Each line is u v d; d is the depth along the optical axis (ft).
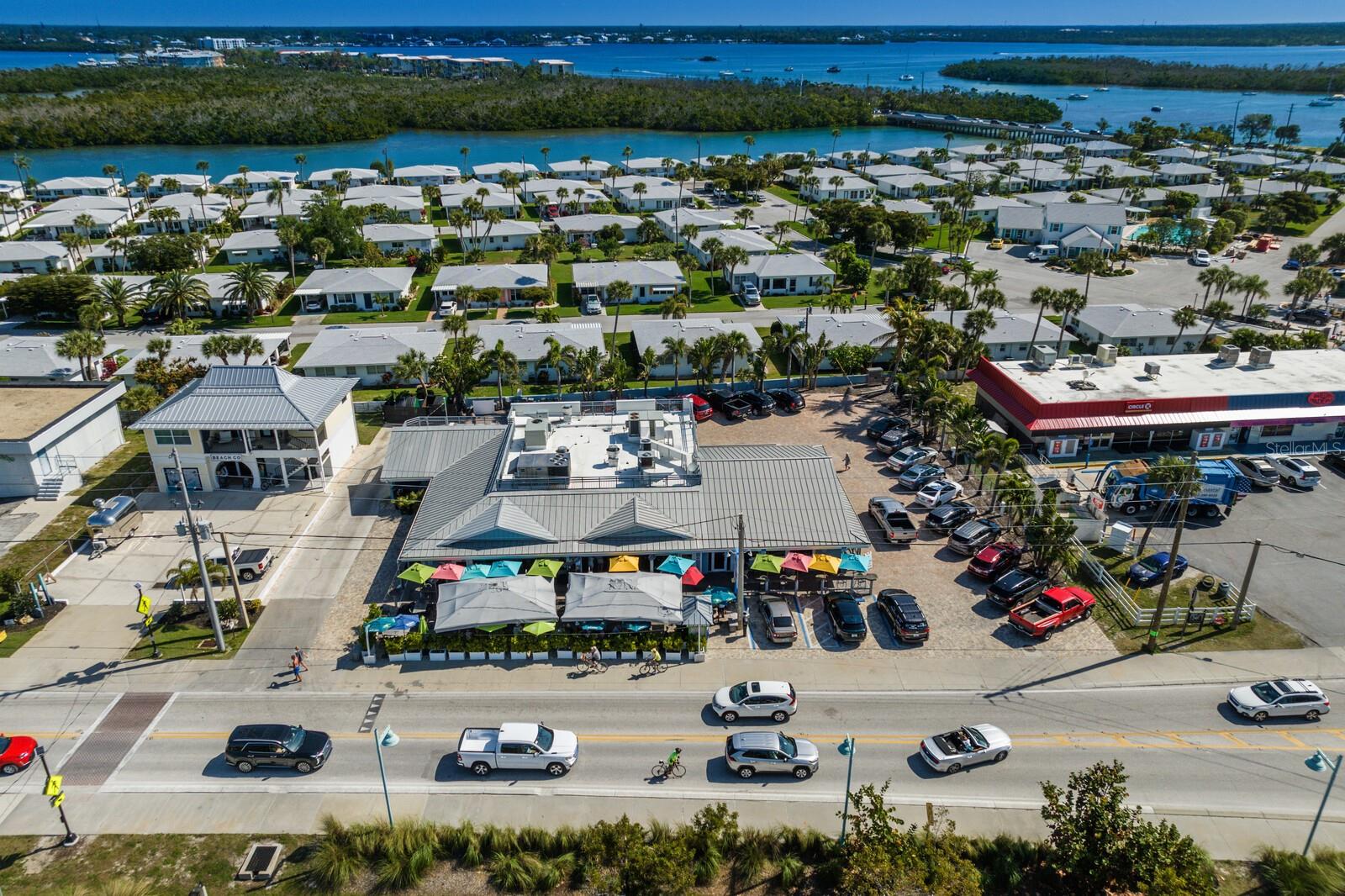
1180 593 183.83
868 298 407.44
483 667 163.53
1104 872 110.01
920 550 202.80
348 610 179.83
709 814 118.93
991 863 120.06
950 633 172.86
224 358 294.46
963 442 228.84
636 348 318.24
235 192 616.80
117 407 255.29
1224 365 272.51
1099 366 273.54
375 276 395.34
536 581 175.22
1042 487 216.95
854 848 114.93
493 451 217.15
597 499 194.80
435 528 191.42
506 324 332.80
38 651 166.20
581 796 134.10
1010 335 333.42
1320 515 214.07
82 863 122.11
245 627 173.17
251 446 224.94
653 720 149.89
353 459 247.29
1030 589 180.75
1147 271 460.14
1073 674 160.86
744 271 416.05
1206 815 129.18
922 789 134.72
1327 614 176.35
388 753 142.51
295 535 207.41
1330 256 469.57
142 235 520.42
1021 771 138.31
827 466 205.05
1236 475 210.59
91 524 204.33
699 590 185.16
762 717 148.77
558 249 464.24
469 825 124.77
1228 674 160.15
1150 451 248.93
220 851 124.47
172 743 144.36
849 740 115.65
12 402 242.17
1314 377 261.85
